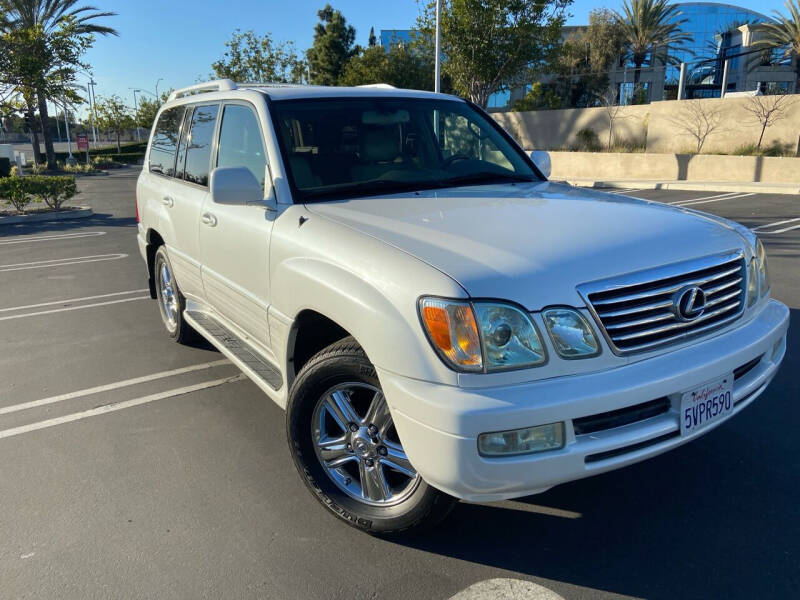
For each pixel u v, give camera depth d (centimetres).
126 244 1152
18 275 895
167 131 527
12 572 271
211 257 410
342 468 301
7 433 404
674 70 4922
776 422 384
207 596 256
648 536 285
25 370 515
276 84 441
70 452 377
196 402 446
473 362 227
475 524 297
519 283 232
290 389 308
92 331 616
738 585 253
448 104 428
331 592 256
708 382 254
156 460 366
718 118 2105
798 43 2969
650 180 2053
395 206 314
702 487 321
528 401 224
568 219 286
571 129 2641
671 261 256
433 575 265
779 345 308
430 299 232
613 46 4088
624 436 237
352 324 259
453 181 374
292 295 304
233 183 317
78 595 257
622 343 241
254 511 313
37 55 2127
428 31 2303
